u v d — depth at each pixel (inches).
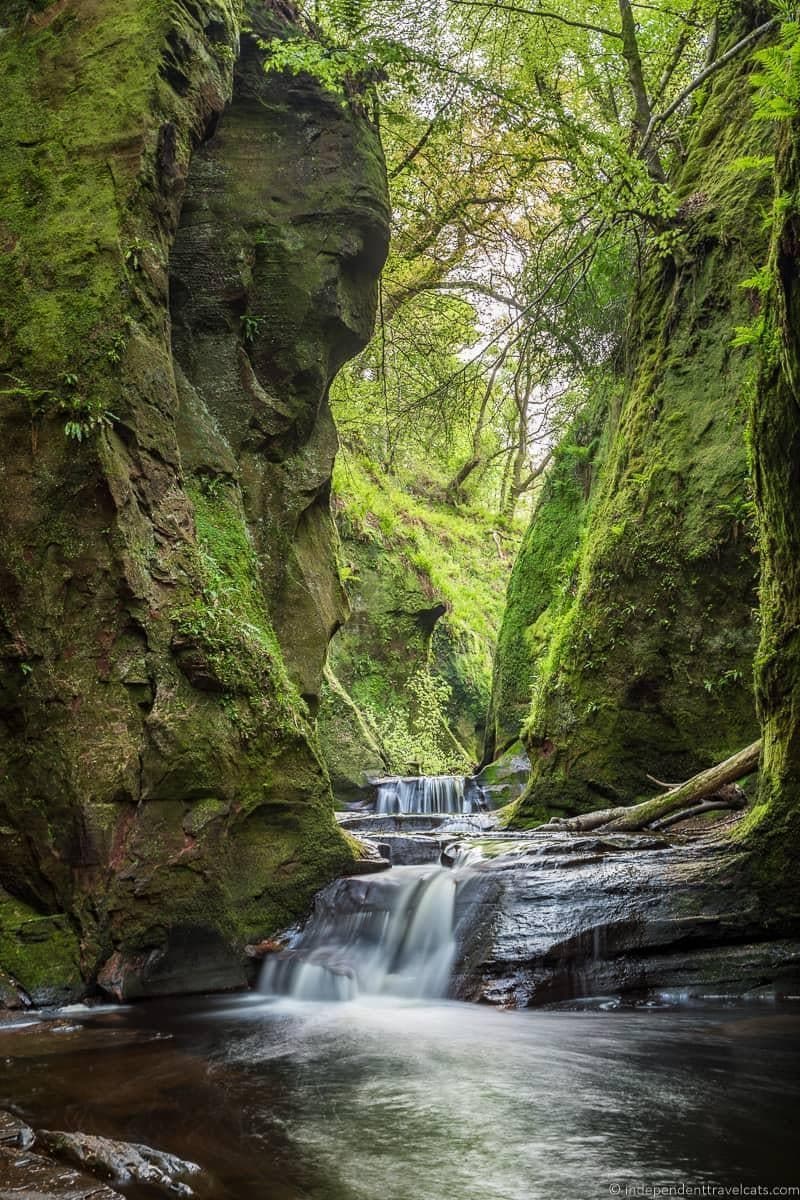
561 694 447.5
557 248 472.4
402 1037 223.5
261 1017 246.2
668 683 410.3
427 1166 142.0
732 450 402.0
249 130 367.9
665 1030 228.2
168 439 293.9
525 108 401.1
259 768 297.6
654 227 435.8
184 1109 168.6
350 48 365.4
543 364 498.6
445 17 415.5
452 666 983.6
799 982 271.3
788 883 279.3
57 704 262.5
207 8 316.8
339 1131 157.6
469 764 881.5
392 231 517.0
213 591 298.5
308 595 364.5
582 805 431.8
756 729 382.9
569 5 452.4
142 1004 259.0
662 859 296.0
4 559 260.1
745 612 391.5
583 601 445.1
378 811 623.2
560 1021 238.7
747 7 448.1
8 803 260.8
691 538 404.8
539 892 280.8
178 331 346.3
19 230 281.9
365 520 882.8
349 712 682.2
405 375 552.4
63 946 257.3
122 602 271.6
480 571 1128.8
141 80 292.5
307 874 306.7
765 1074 189.8
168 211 301.7
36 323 271.9
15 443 265.0
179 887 273.6
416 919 293.3
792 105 191.8
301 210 367.9
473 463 1053.2
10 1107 168.2
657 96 481.4
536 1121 162.7
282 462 366.6
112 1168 135.8
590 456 657.6
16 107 295.4
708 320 430.3
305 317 364.8
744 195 422.0
